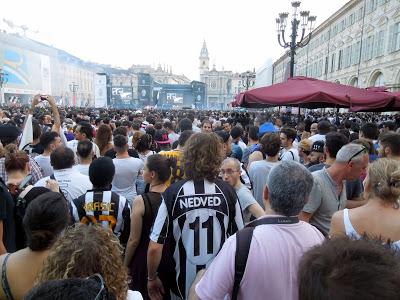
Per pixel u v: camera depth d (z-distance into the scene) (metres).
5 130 5.02
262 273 1.62
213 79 109.12
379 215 1.96
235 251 1.67
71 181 3.59
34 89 58.38
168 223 2.37
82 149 4.32
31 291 0.99
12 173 3.12
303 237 1.71
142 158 5.46
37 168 4.03
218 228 2.34
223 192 2.40
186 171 2.42
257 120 11.72
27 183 3.08
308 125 10.29
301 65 66.81
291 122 14.23
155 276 2.47
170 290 2.48
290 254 1.65
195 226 2.32
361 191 3.26
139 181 4.49
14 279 1.77
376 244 0.93
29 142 4.91
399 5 28.23
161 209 2.39
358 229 1.98
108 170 3.11
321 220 2.83
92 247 1.46
